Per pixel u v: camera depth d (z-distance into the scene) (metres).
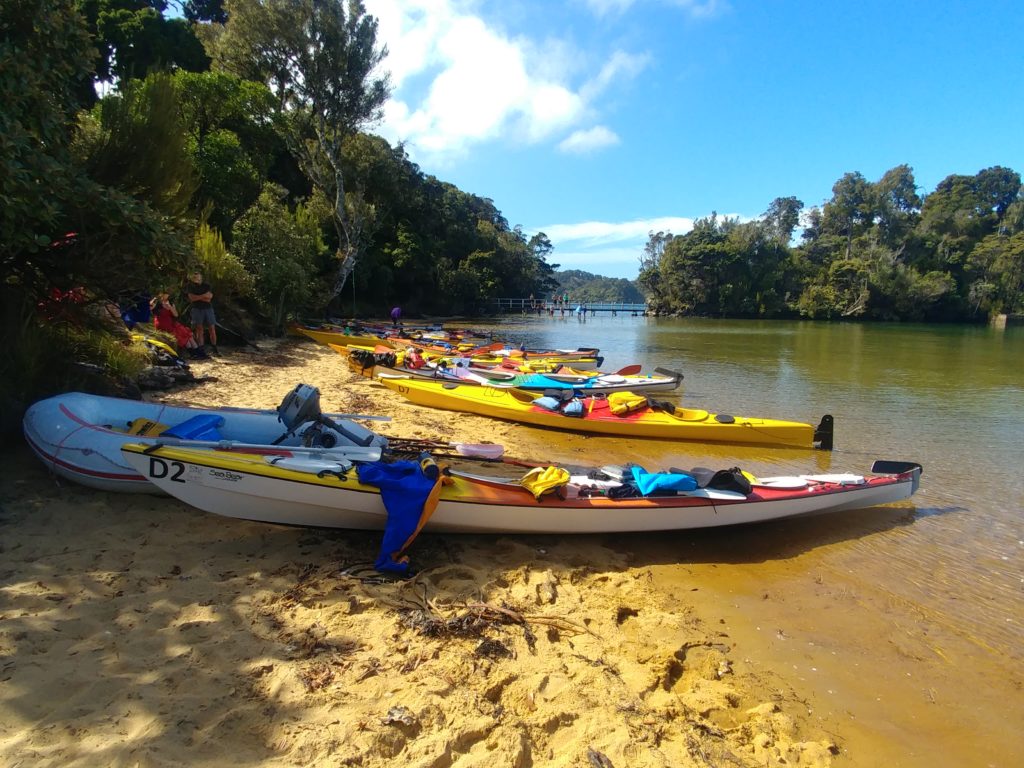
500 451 6.55
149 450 4.60
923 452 9.56
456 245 59.47
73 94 6.49
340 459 5.13
